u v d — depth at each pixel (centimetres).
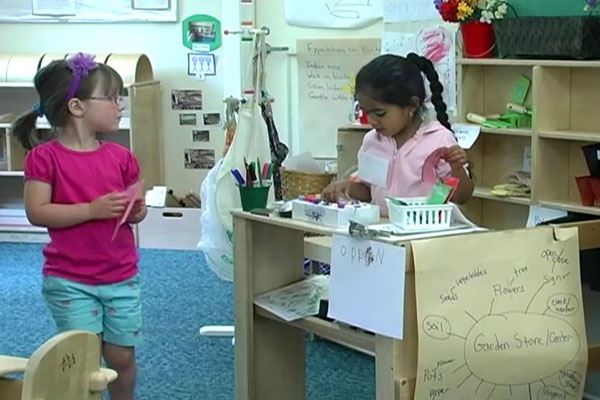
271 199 329
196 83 562
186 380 329
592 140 294
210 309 414
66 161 247
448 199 201
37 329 384
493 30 328
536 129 310
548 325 197
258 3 475
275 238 248
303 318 226
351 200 231
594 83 309
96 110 250
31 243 554
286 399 257
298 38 471
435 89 254
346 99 464
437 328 184
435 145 237
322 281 256
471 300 188
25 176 249
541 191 314
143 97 530
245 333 245
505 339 192
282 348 253
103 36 568
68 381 160
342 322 212
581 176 312
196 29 556
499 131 322
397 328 183
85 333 165
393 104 234
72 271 248
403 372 187
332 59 463
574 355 200
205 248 347
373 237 189
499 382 192
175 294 438
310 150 475
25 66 532
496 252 191
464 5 329
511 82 338
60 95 248
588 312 300
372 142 253
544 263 197
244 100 359
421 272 182
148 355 354
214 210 341
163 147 572
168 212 526
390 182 243
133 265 258
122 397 262
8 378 185
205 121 565
